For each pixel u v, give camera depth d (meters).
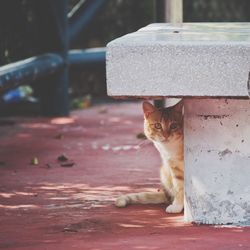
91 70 13.79
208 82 5.25
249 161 5.61
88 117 12.34
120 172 8.05
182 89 5.27
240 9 15.58
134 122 11.77
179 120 6.21
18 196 6.95
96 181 7.59
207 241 5.12
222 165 5.63
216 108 5.59
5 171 8.20
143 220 5.92
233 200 5.65
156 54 5.26
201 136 5.64
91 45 14.80
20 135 10.67
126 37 5.68
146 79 5.29
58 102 12.34
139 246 5.02
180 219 5.93
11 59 11.13
